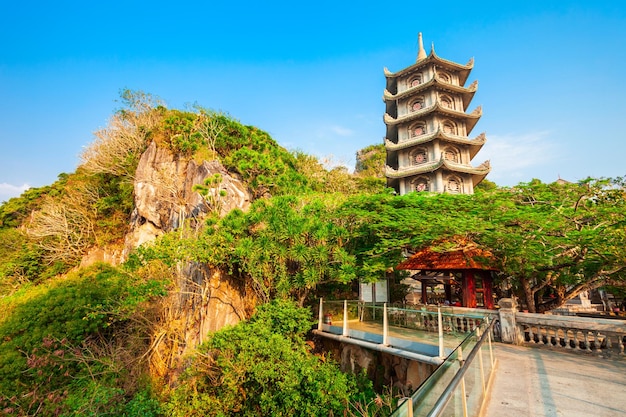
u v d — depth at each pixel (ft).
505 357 30.63
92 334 48.39
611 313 66.64
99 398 34.99
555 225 41.01
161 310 54.75
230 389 34.24
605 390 21.63
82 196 96.63
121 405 36.47
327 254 44.65
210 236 45.83
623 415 17.83
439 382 11.34
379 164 198.59
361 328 43.39
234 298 52.34
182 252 43.73
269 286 49.14
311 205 49.39
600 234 37.35
